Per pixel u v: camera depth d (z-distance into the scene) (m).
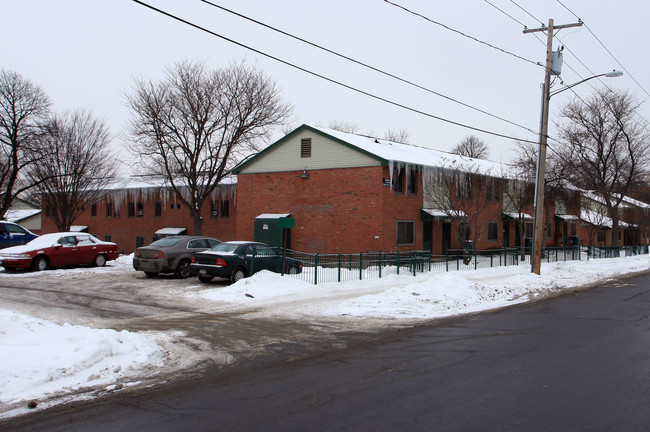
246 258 17.97
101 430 5.36
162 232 36.53
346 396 6.40
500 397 6.27
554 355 8.53
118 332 9.58
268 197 28.67
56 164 32.47
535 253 21.52
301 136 27.73
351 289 16.98
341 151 26.30
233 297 15.10
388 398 6.29
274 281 16.55
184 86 31.38
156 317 12.30
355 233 25.66
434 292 15.11
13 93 30.95
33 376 6.89
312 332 10.71
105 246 23.69
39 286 17.16
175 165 32.69
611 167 40.56
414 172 27.25
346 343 9.67
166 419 5.66
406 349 9.12
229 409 5.97
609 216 41.69
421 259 22.14
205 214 36.31
